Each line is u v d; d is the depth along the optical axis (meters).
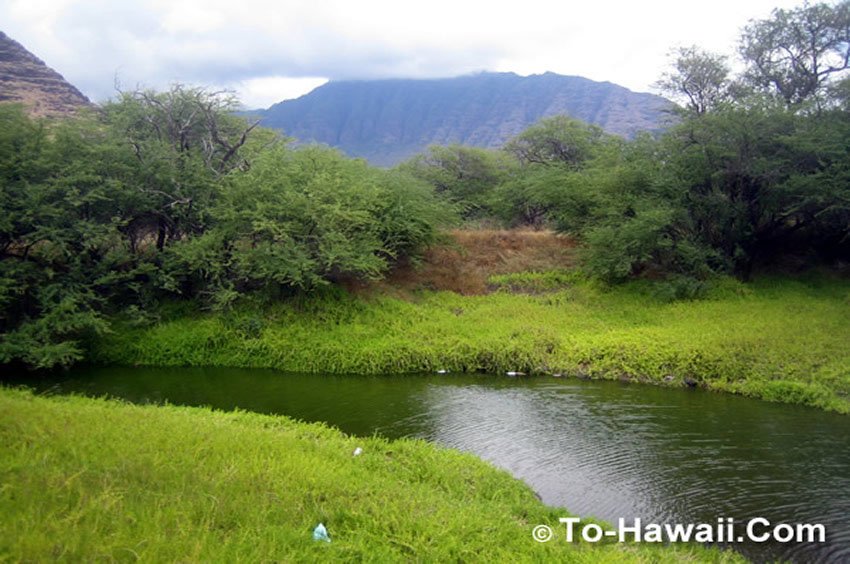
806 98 28.55
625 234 24.52
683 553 8.20
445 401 16.11
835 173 23.44
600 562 7.06
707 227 25.86
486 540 7.14
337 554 6.10
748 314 21.22
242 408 15.37
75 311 20.34
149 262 23.52
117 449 8.09
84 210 22.23
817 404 15.45
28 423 8.91
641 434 13.48
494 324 22.22
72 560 5.13
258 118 25.70
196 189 24.27
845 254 26.58
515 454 12.29
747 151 24.36
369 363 19.52
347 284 24.80
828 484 10.80
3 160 20.95
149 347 20.70
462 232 30.98
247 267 22.44
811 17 29.52
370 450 11.14
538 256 29.23
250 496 6.98
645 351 18.78
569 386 17.70
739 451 12.42
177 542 5.58
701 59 31.11
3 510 5.85
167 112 25.22
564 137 44.12
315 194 23.20
